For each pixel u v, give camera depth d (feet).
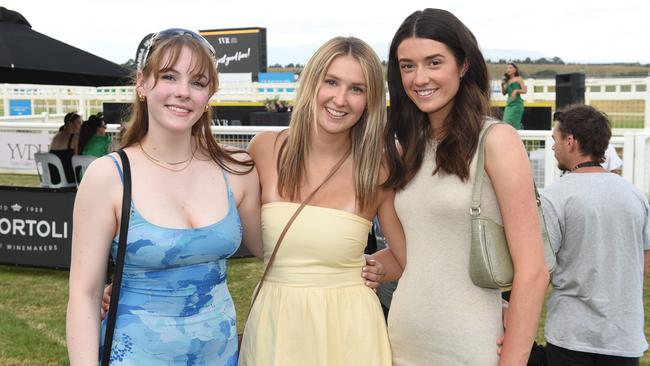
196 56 6.35
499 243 6.56
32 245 21.81
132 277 6.26
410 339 7.13
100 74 25.44
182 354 6.27
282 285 7.29
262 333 7.28
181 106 6.34
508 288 6.70
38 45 24.39
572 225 9.32
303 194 7.47
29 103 65.16
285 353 7.11
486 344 6.69
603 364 9.32
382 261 7.95
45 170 30.91
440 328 6.86
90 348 6.14
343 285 7.31
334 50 7.16
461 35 6.76
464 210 6.66
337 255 7.21
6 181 40.86
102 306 6.73
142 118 6.61
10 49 22.95
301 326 7.13
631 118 47.09
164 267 6.23
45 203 21.54
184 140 6.62
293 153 7.41
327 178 7.42
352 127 7.55
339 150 7.55
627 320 9.18
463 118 6.73
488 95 7.00
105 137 30.71
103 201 6.20
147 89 6.41
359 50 7.20
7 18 25.40
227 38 74.54
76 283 6.23
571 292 9.43
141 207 6.21
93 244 6.23
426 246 7.00
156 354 6.18
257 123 52.75
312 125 7.43
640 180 25.34
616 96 46.39
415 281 7.08
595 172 9.61
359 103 7.19
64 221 21.42
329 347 7.13
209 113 6.96
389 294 9.45
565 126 9.88
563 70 201.98
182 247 6.23
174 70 6.30
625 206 9.25
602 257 9.18
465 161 6.61
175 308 6.28
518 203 6.40
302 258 7.24
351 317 7.26
